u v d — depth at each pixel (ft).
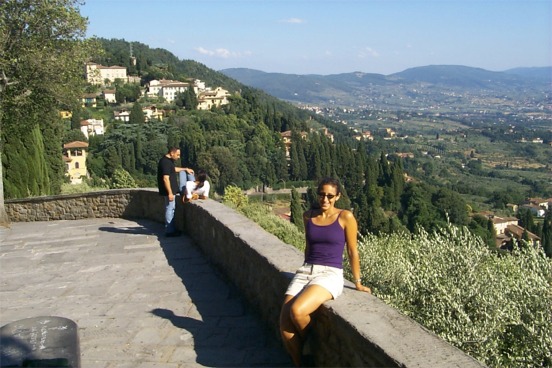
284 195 295.28
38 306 19.81
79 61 48.70
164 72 541.34
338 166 290.56
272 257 16.26
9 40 44.65
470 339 21.31
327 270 11.82
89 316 18.37
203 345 15.42
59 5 45.50
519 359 20.22
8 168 60.18
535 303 21.81
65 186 84.74
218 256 22.91
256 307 17.53
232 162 289.33
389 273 28.53
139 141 267.59
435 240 28.35
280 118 423.23
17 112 49.73
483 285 23.85
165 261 25.12
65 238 32.63
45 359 8.70
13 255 28.68
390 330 9.71
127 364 14.37
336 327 10.71
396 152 608.60
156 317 17.84
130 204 38.52
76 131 272.72
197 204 27.55
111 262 25.73
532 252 24.90
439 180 445.37
